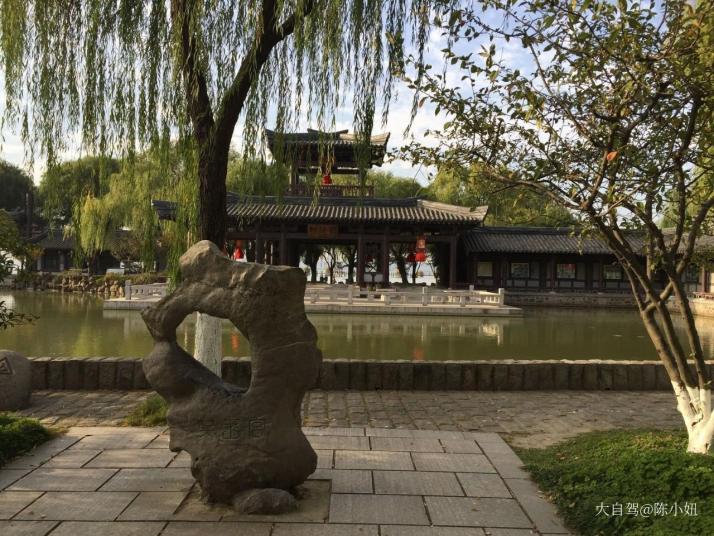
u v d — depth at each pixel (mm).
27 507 4434
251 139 6633
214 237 7133
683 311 5633
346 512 4441
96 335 18578
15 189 54469
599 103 5148
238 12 6457
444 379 9250
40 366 8789
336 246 46750
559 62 5094
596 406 8273
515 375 9289
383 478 5207
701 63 4242
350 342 19016
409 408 8070
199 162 6969
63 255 50156
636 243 24547
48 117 6574
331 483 5059
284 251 34219
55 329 20094
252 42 6461
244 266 4535
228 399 4535
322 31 6410
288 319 4520
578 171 5250
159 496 4664
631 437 6359
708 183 5199
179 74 6422
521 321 27016
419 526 4227
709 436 5324
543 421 7480
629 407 8234
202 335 7441
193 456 4496
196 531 4055
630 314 32531
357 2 6645
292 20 6699
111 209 30703
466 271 41094
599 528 4129
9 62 6508
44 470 5250
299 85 6742
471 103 5469
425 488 4980
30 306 29062
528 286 40375
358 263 34406
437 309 28422
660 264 5656
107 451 5809
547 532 4184
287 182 7371
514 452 6098
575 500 4570
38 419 7137
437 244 43344
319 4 6398
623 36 4488
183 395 4652
